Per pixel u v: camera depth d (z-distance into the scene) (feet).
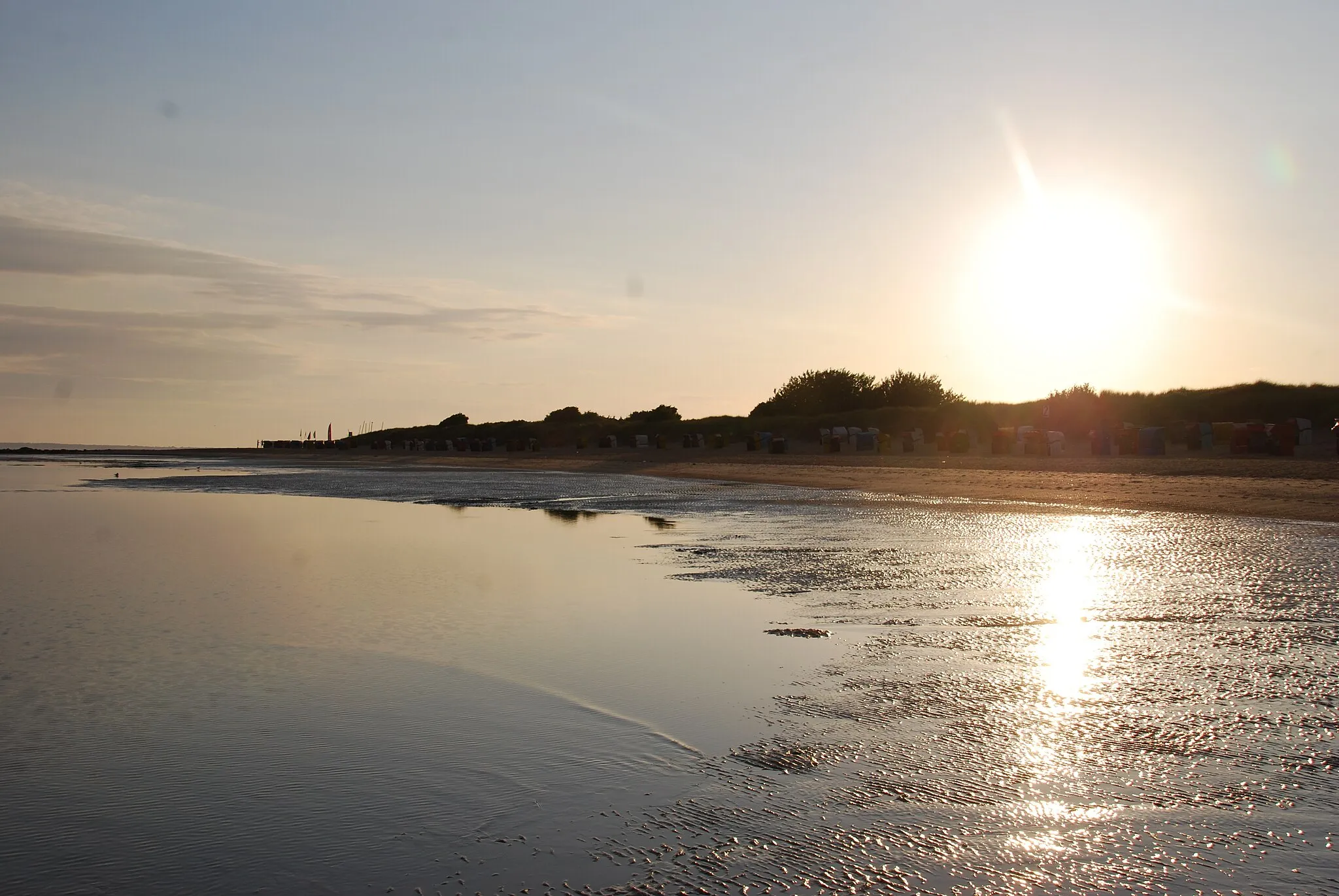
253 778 18.63
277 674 26.09
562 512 77.36
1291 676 24.00
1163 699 22.44
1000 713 21.65
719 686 24.41
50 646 29.48
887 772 18.17
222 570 45.73
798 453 189.88
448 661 27.43
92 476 154.40
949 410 214.48
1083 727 20.52
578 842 15.57
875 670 25.61
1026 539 53.06
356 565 46.96
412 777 18.51
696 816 16.44
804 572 42.34
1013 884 13.88
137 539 59.57
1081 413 185.26
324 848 15.56
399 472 161.99
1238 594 34.94
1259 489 76.28
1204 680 23.86
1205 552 45.78
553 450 262.67
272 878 14.62
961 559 45.34
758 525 63.00
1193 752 18.90
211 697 24.07
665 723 21.40
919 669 25.66
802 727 20.94
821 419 229.25
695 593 37.63
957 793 17.12
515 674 25.81
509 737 20.71
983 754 19.04
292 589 40.01
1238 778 17.53
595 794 17.49
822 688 24.03
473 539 58.34
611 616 33.55
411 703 23.30
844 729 20.77
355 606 36.04
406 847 15.55
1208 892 13.57
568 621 32.76
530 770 18.76
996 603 34.35
